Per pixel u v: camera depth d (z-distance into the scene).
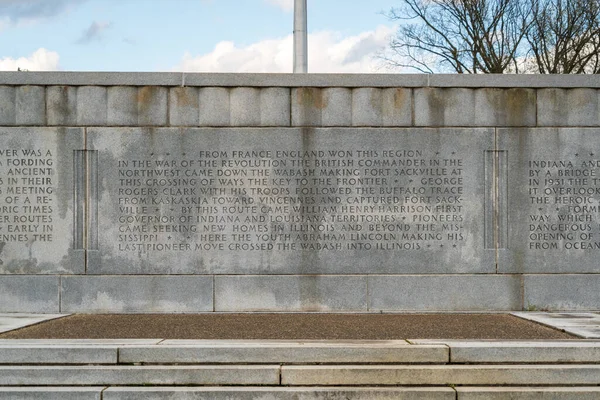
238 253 11.91
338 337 9.03
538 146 11.98
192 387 7.70
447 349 8.05
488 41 28.22
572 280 11.92
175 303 11.85
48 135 11.86
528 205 11.95
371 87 11.98
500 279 11.90
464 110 11.97
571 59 28.22
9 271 11.82
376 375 7.77
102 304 11.81
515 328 9.77
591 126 11.98
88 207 11.87
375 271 11.93
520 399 7.52
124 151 11.89
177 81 11.93
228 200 11.93
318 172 11.94
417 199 11.95
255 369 7.78
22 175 11.84
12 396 7.53
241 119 11.95
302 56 14.27
